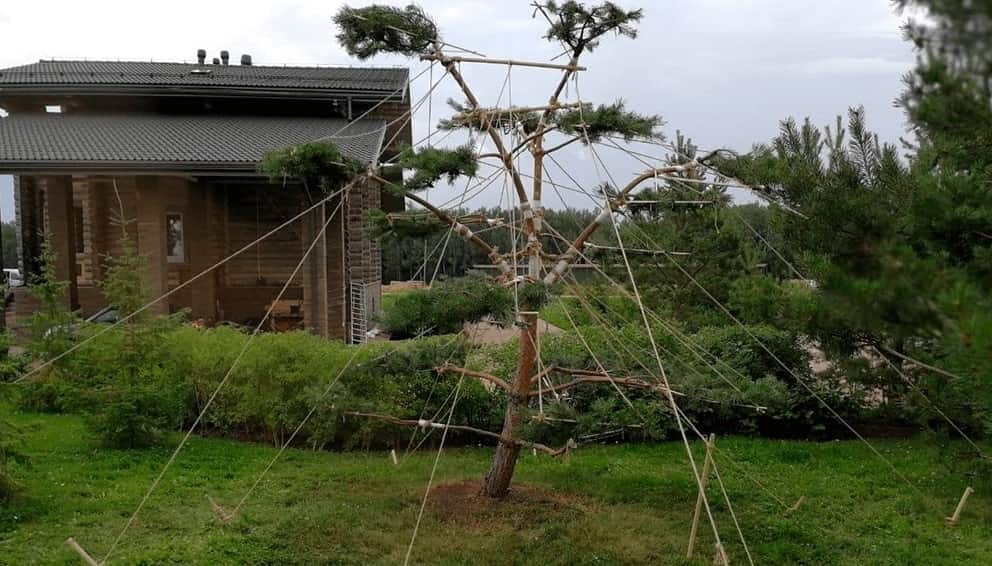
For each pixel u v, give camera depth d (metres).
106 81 17.25
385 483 7.03
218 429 9.27
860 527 6.05
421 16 6.11
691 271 10.09
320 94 17.70
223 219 17.19
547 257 6.32
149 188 13.92
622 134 6.27
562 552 5.34
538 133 6.11
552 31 6.23
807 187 6.23
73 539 5.32
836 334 6.21
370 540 5.55
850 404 9.15
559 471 7.42
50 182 15.53
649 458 8.09
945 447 6.46
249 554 5.29
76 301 16.25
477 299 5.69
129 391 8.07
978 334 2.40
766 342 9.31
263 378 8.60
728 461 7.93
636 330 9.13
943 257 4.05
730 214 7.90
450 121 6.25
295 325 16.62
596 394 8.53
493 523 5.89
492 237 10.69
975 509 6.44
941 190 4.30
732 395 6.43
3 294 10.09
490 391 9.16
